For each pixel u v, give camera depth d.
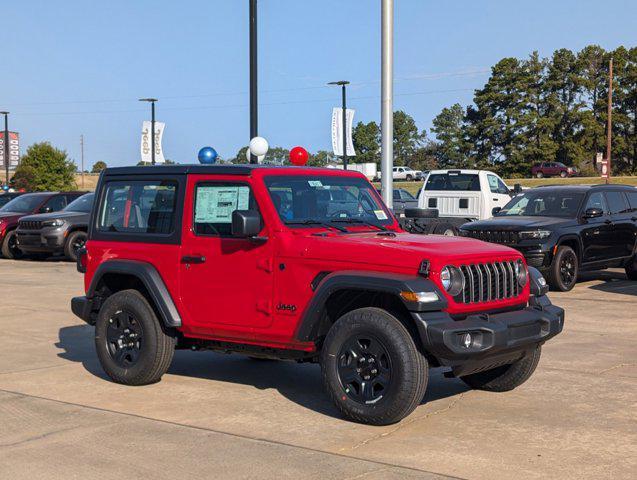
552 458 5.24
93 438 5.73
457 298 5.89
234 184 6.76
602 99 89.56
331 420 6.17
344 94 43.47
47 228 20.64
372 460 5.21
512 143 87.38
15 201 23.31
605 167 59.12
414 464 5.12
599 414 6.31
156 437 5.75
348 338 5.98
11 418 6.27
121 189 7.54
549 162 83.56
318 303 6.08
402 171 88.81
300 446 5.52
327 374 6.08
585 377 7.57
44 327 10.57
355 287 5.89
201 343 7.23
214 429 5.95
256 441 5.64
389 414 5.82
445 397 6.86
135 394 7.05
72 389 7.22
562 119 89.00
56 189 71.69
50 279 16.59
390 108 14.08
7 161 62.44
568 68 90.25
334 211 6.92
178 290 7.02
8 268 19.27
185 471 5.03
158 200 7.26
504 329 5.95
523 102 87.12
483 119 89.31
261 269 6.52
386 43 13.96
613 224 14.87
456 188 21.58
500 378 6.95
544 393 6.98
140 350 7.23
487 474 4.94
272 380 7.60
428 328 5.64
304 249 6.30
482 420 6.15
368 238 6.42
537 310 6.54
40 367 8.16
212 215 6.89
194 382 7.51
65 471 5.05
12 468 5.11
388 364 5.81
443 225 18.53
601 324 10.51
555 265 13.66
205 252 6.84
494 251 6.29
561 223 14.08
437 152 110.69
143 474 4.98
